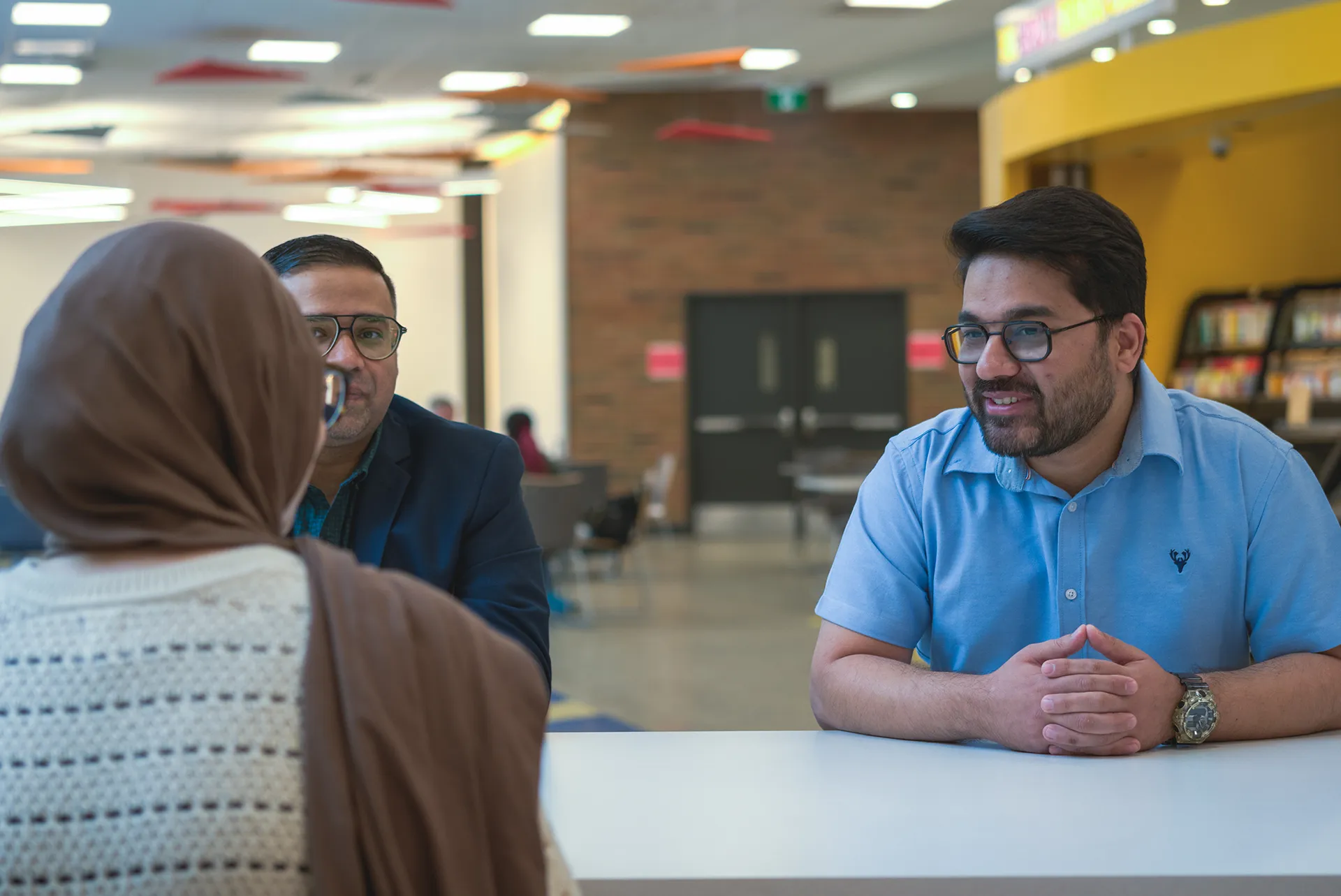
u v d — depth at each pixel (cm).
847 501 1121
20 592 84
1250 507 176
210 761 78
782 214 1458
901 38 1229
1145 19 809
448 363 1759
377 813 79
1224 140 1009
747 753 154
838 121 1452
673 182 1460
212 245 88
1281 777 139
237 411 87
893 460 189
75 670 80
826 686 173
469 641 86
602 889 108
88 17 1053
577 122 1454
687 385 1467
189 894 77
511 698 86
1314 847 115
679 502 1471
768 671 682
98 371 83
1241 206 1189
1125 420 175
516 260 1616
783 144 1453
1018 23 949
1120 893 108
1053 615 179
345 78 1278
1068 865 110
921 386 1453
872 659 173
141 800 78
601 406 1470
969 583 182
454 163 1672
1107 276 161
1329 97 872
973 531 182
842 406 1470
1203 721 153
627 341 1468
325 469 190
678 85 1421
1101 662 151
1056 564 178
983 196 1175
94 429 83
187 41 1131
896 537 185
